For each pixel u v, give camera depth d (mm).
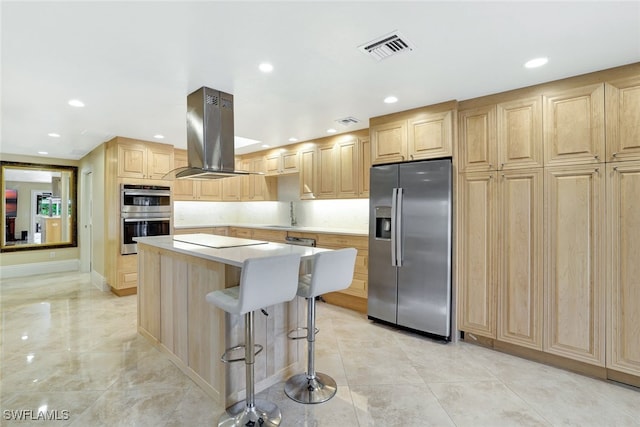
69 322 3533
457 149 3062
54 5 1605
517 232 2748
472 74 2469
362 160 4191
